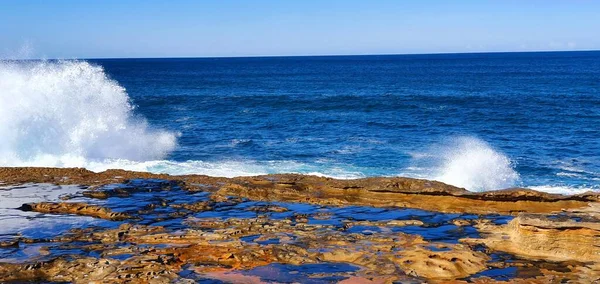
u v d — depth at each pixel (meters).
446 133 28.75
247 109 39.69
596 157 22.72
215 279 8.70
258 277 8.80
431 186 13.65
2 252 9.77
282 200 13.57
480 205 13.05
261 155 23.23
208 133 28.83
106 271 8.84
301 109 39.50
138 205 12.77
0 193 13.77
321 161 21.97
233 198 13.59
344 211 12.66
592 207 11.05
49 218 11.87
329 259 9.59
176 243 10.30
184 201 13.23
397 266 9.23
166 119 34.16
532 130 29.42
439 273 8.97
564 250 9.84
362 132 29.17
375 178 14.33
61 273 8.88
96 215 12.14
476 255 9.69
